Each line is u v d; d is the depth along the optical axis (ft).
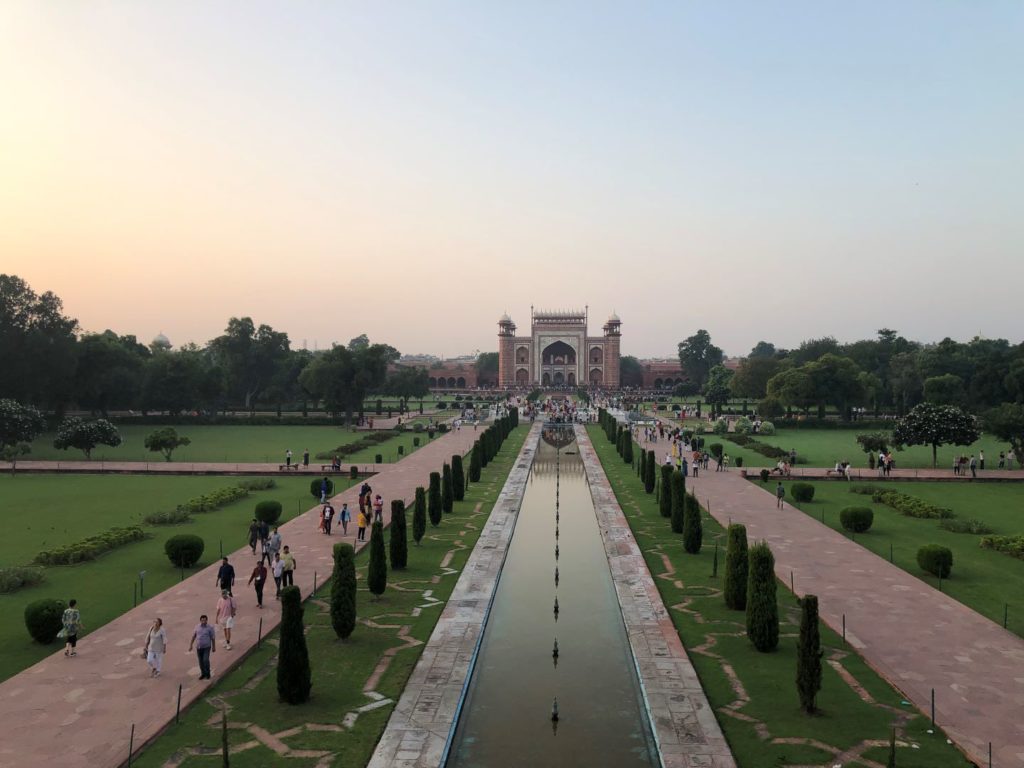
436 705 55.06
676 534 110.63
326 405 287.07
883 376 385.09
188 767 46.50
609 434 246.06
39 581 82.64
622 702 57.72
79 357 264.52
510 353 597.93
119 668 60.44
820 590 81.92
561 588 86.63
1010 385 256.32
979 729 51.39
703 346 586.45
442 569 91.25
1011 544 96.89
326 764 46.98
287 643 54.95
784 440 243.40
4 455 172.35
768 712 53.88
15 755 47.42
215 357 396.16
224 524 113.19
